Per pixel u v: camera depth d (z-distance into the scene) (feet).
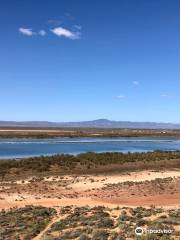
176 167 171.32
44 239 57.36
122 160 182.09
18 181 132.26
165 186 117.60
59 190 116.06
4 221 73.67
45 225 69.82
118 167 167.32
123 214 75.15
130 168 165.89
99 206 86.84
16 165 159.53
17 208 88.53
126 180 134.21
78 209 83.51
